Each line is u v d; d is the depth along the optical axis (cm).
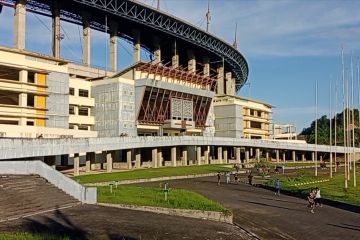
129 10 11550
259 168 9012
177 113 11412
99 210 3247
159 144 8662
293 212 3769
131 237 2384
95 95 9856
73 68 9962
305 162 13375
